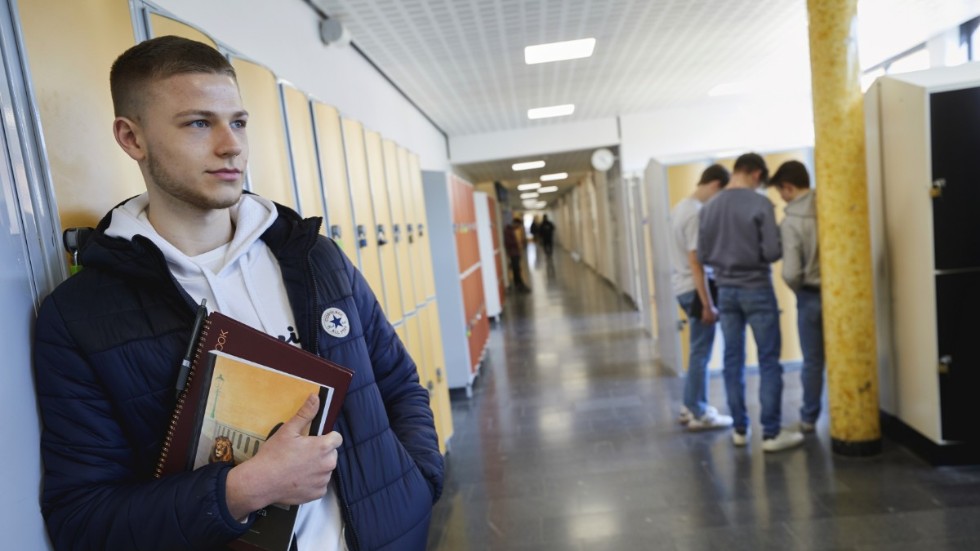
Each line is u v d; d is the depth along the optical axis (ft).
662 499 9.86
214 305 3.06
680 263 12.89
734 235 11.00
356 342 3.43
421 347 12.39
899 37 17.69
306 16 11.04
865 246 10.23
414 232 12.97
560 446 12.83
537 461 12.14
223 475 2.62
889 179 10.61
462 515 10.09
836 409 10.71
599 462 11.72
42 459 2.80
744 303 11.11
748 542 8.27
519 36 14.83
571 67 18.54
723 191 11.19
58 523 2.70
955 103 9.31
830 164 10.20
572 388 17.30
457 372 17.47
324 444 2.72
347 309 3.44
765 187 11.43
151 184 3.05
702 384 12.75
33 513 2.69
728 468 10.73
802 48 18.51
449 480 11.66
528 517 9.77
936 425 9.80
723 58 18.99
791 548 8.01
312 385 2.90
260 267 3.32
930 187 9.46
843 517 8.63
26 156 3.16
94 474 2.74
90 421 2.75
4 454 2.56
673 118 28.17
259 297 3.23
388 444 3.44
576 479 11.05
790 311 16.76
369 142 10.48
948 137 9.36
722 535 8.53
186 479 2.62
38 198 3.22
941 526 8.14
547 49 16.31
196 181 2.87
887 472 9.86
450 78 18.11
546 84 20.45
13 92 3.12
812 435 11.75
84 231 3.38
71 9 3.82
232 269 3.20
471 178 42.14
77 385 2.76
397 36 13.65
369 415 3.39
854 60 9.94
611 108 26.37
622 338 23.63
